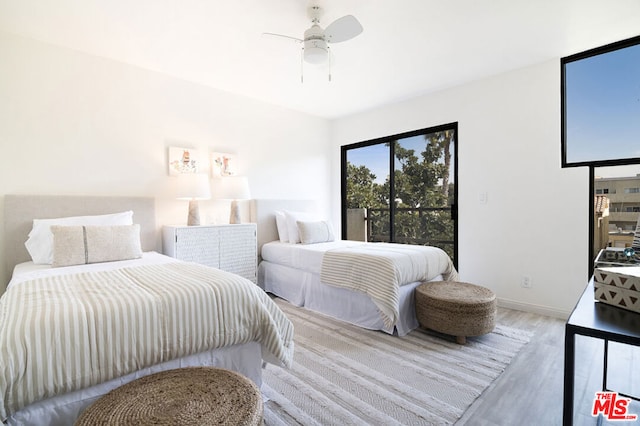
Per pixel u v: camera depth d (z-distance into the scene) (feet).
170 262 7.78
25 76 8.48
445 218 12.77
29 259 8.36
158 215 10.92
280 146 14.56
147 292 4.75
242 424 3.12
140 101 10.46
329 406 5.49
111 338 4.01
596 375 6.45
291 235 12.72
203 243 10.68
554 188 9.99
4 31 8.17
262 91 12.68
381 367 6.81
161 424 3.07
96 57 9.59
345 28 6.86
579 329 3.07
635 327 3.01
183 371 4.06
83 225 8.23
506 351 7.53
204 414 3.23
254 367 5.50
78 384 3.75
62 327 3.75
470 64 10.25
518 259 10.71
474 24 7.91
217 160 12.30
